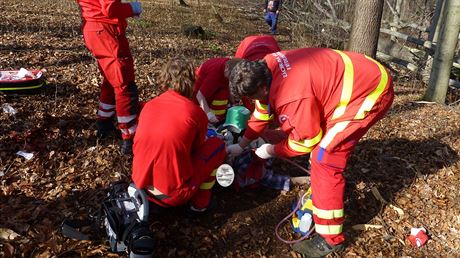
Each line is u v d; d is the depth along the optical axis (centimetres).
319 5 1102
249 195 386
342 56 296
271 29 1258
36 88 497
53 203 342
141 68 658
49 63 620
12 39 714
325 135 294
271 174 394
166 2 1447
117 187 332
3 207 329
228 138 380
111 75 382
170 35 969
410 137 501
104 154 414
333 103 287
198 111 304
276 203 379
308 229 336
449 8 573
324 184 301
